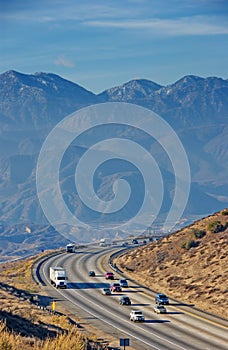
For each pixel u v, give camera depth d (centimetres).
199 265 16400
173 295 14975
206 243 17788
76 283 17000
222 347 10112
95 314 12875
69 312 12988
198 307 13525
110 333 11025
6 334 6109
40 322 9994
